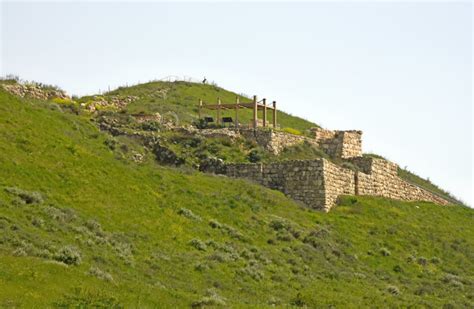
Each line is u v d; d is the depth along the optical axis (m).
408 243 61.31
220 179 62.97
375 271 54.09
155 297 36.31
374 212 65.75
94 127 65.75
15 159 48.66
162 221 49.09
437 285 53.75
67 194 47.56
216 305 37.12
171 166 67.38
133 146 67.50
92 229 43.75
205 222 52.03
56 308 31.59
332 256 54.12
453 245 63.53
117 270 39.31
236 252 48.19
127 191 51.66
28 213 42.16
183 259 44.38
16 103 58.94
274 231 55.28
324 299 43.78
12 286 32.59
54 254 37.62
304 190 64.69
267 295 42.78
